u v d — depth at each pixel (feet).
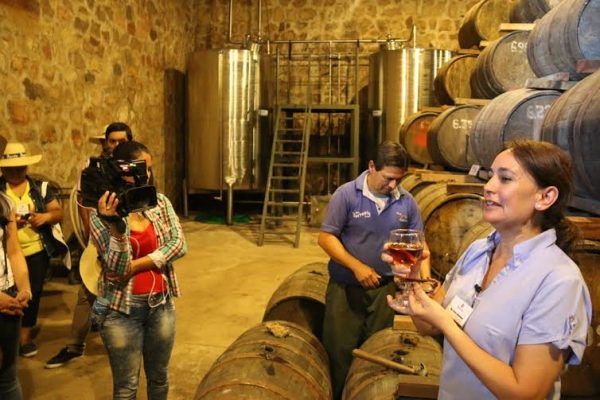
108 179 6.57
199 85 28.17
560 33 10.16
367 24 31.17
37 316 12.91
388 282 9.02
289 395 6.72
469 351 3.82
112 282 7.22
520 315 3.82
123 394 7.37
